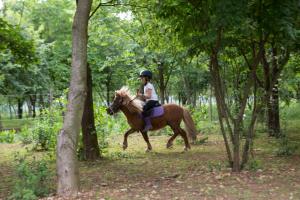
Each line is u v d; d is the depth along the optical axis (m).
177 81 29.91
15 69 25.61
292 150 11.86
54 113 15.46
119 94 12.74
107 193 7.32
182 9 9.02
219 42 8.50
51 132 14.25
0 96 27.14
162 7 9.04
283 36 8.03
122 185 8.23
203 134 17.69
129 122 12.98
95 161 11.34
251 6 7.96
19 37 11.69
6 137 17.89
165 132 18.08
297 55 14.01
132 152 13.02
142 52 19.67
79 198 6.96
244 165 9.28
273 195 6.94
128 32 17.39
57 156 7.34
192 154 12.26
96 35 17.77
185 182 8.11
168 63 21.14
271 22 7.78
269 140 14.78
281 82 16.23
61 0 25.73
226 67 17.97
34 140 14.74
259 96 14.20
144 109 12.85
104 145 13.23
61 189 7.24
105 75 27.28
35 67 24.84
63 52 26.70
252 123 9.36
